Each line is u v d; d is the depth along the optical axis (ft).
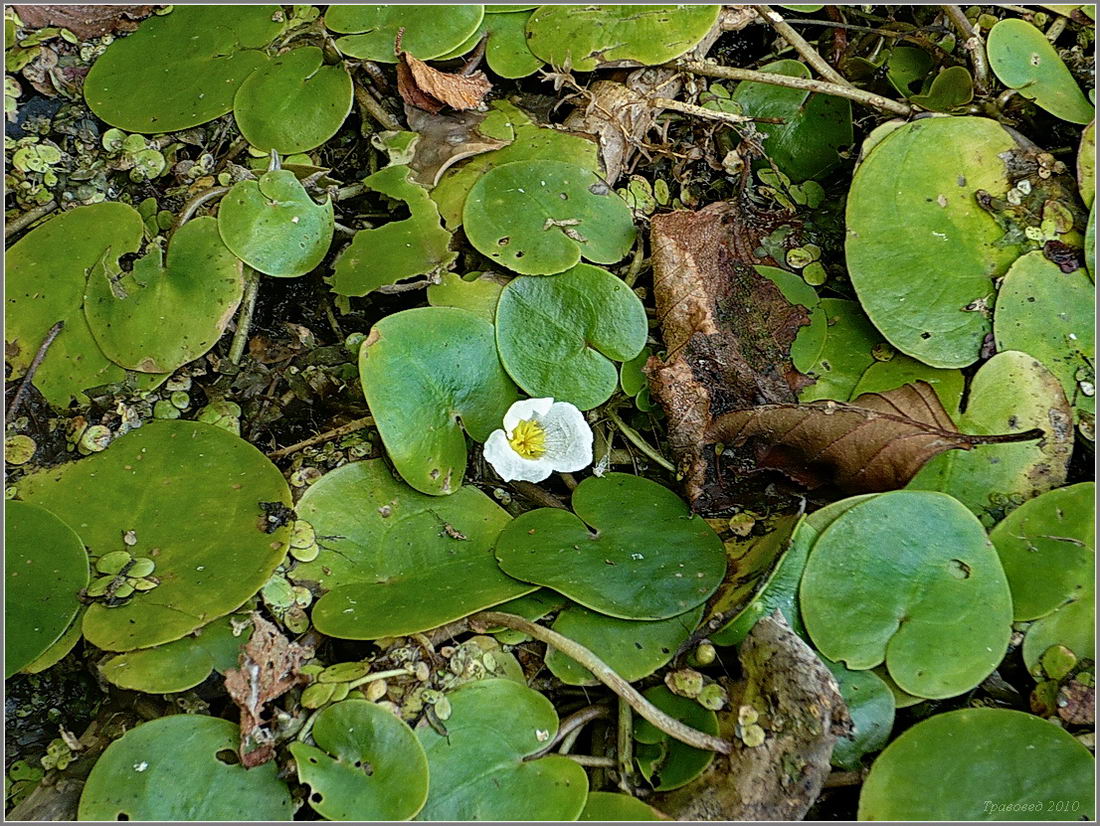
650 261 1.53
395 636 1.36
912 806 1.32
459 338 1.46
